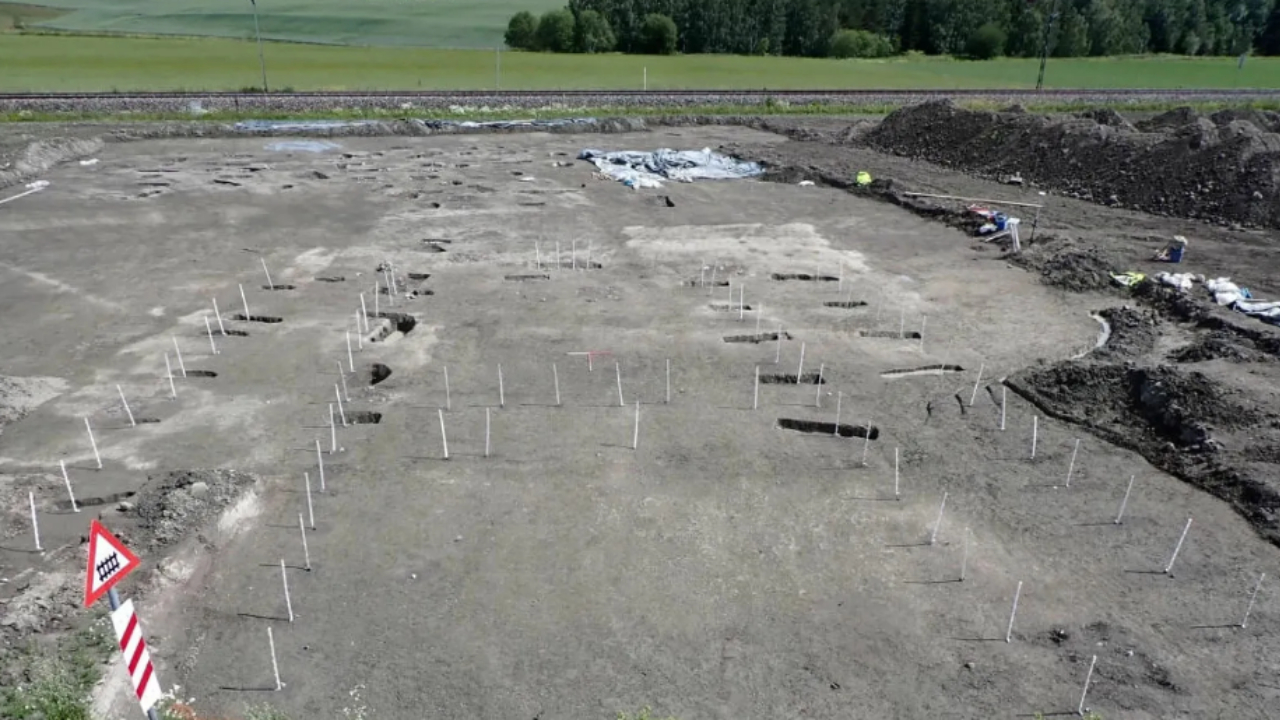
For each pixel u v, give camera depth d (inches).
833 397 674.8
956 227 1140.5
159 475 555.8
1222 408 600.1
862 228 1138.0
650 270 961.5
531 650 416.5
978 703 387.9
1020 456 590.6
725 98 2082.9
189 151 1502.2
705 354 747.4
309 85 2188.7
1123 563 482.6
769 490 550.6
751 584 464.1
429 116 1840.6
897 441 610.5
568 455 586.2
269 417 632.4
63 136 1510.8
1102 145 1327.5
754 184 1382.9
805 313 842.8
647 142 1710.1
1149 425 620.1
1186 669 406.6
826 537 504.4
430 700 386.6
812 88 2484.0
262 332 779.4
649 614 441.1
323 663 406.6
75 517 511.5
